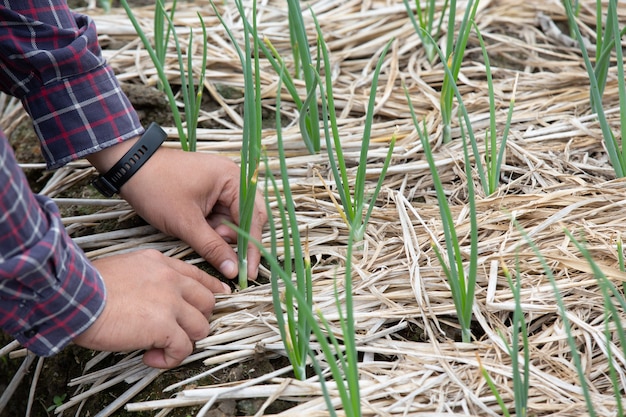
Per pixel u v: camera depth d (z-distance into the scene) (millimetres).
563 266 1229
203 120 1691
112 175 1277
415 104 1675
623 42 1771
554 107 1626
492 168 1386
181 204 1269
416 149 1515
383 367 1135
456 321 1209
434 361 1131
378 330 1208
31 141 1774
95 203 1489
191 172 1284
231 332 1204
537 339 1138
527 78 1723
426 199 1442
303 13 1942
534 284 1215
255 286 1294
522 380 1079
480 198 1398
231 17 1938
